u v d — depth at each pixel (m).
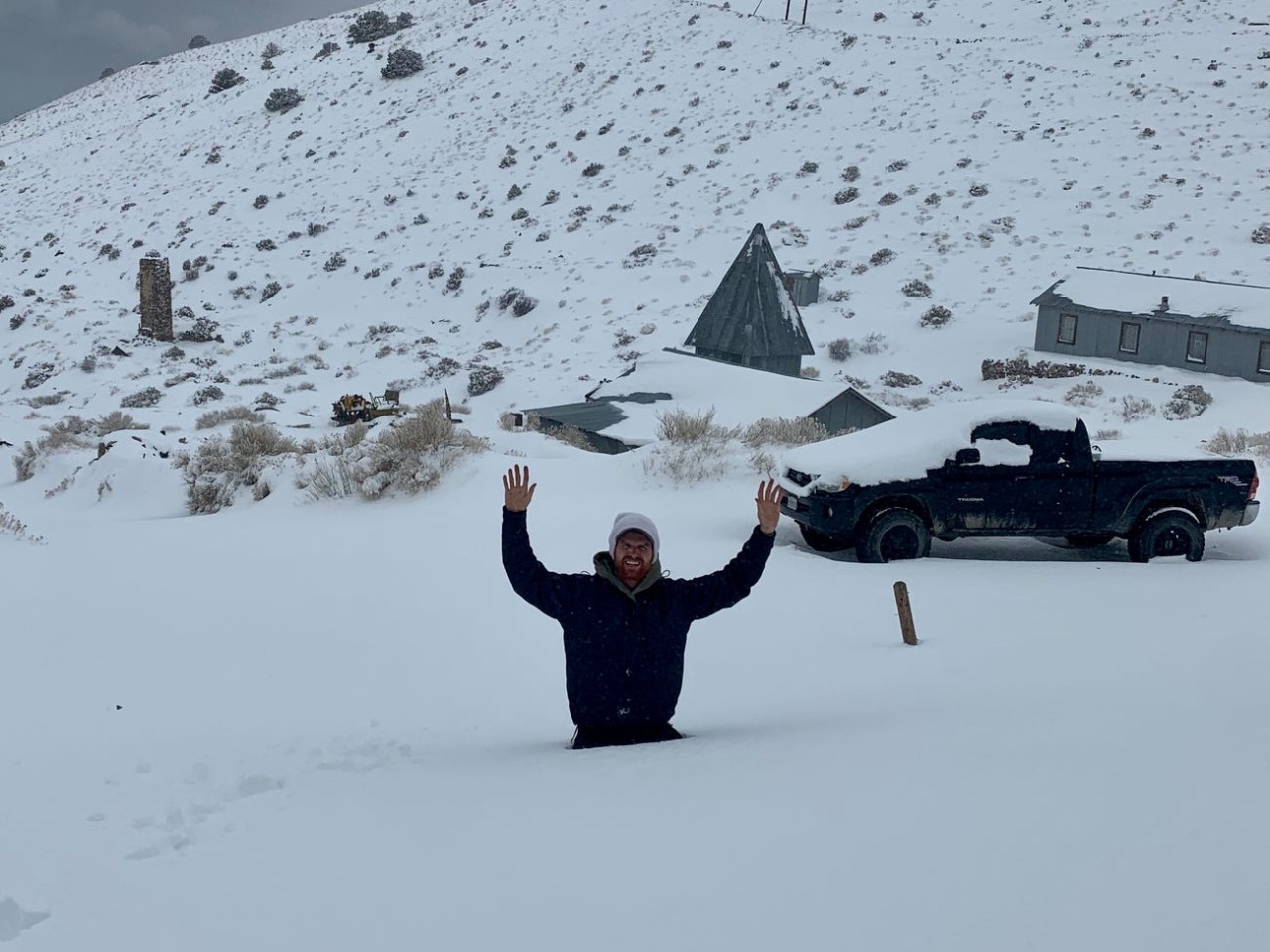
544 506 18.08
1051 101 85.88
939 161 79.38
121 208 103.56
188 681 8.91
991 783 3.91
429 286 74.56
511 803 4.22
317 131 113.25
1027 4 115.56
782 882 3.09
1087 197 71.19
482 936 2.87
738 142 88.06
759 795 4.02
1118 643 8.99
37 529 19.59
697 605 5.49
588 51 115.81
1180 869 2.94
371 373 59.38
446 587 12.69
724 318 48.72
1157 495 14.91
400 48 128.12
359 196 94.06
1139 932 2.58
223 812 4.51
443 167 96.56
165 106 143.88
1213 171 72.06
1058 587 12.46
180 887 3.46
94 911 3.28
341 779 5.14
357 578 13.30
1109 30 104.12
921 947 2.61
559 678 8.95
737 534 15.84
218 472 23.84
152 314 66.19
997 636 9.80
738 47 107.00
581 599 5.44
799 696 7.58
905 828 3.46
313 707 8.02
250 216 94.88
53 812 4.66
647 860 3.37
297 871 3.54
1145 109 82.44
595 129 96.25
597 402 37.78
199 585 13.10
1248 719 5.02
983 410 15.17
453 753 5.95
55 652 9.96
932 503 14.78
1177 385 47.28
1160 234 65.19
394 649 10.02
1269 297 50.25
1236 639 8.74
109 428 41.34
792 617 10.99
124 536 17.56
